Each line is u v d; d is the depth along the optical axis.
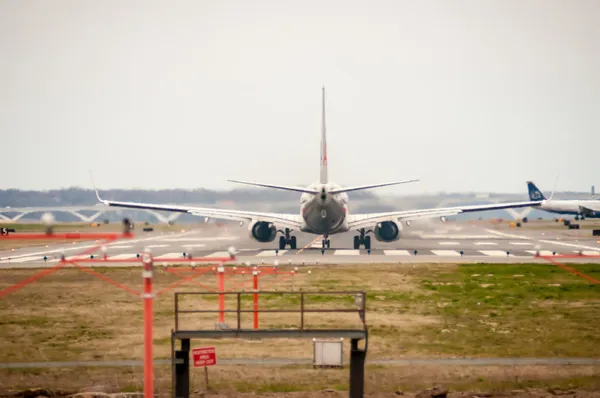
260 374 109.19
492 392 98.50
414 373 109.25
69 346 128.38
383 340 131.38
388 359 117.75
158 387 102.62
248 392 99.75
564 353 120.69
